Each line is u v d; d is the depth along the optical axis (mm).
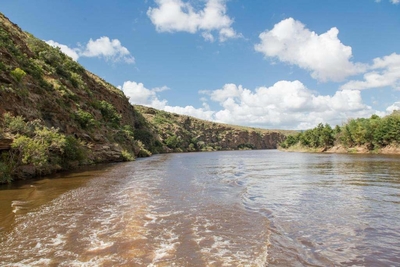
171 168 34812
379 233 8656
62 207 12352
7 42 36844
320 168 33125
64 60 69188
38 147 24266
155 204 12891
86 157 39250
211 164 43719
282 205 12789
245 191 16578
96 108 62500
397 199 14016
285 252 7109
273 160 54688
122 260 6605
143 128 119938
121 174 26812
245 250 7234
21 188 17906
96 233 8680
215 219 10297
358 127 84000
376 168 30953
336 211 11539
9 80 28156
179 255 6902
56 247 7520
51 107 35906
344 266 6316
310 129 119625
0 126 22984
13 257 6883
